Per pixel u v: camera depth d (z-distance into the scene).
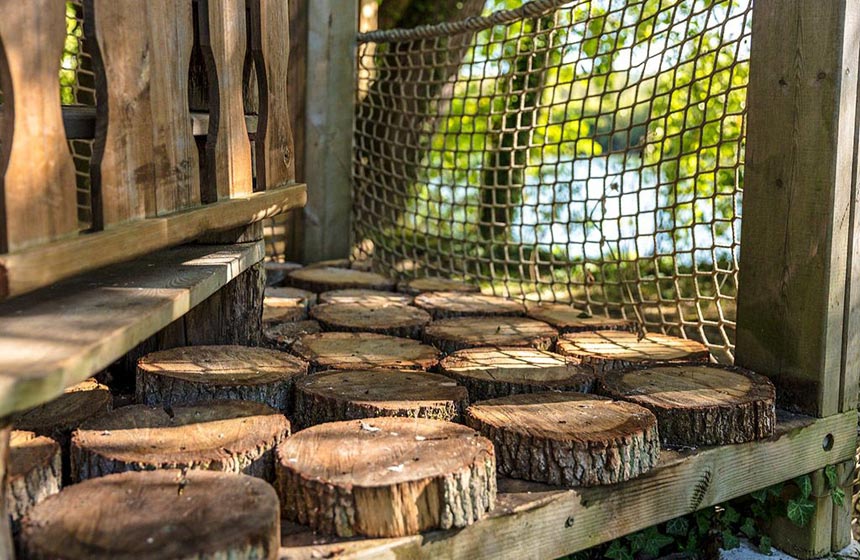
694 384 2.90
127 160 2.16
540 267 7.45
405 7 6.79
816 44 2.89
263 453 2.20
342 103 5.43
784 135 3.02
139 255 2.15
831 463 3.05
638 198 3.90
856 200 2.96
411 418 2.41
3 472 1.58
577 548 2.38
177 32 2.43
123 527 1.72
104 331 1.80
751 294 3.17
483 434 2.47
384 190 5.47
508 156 7.59
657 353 3.33
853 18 2.84
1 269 1.65
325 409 2.60
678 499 2.60
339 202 5.51
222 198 2.72
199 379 2.66
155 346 3.16
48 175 1.84
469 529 2.12
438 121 6.62
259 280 3.28
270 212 3.00
